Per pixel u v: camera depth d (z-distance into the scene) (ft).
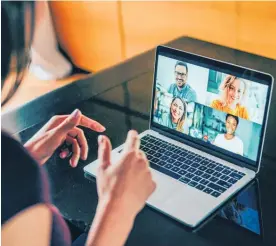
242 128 3.04
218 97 3.13
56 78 7.73
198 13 5.80
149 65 4.65
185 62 3.26
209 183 2.97
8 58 1.82
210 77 3.14
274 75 4.27
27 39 1.86
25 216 1.96
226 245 2.52
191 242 2.55
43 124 3.70
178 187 2.93
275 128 3.53
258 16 5.22
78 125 3.64
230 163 3.16
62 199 2.92
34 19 1.86
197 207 2.75
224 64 3.05
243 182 2.97
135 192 2.71
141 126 3.67
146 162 2.87
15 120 3.74
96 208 2.84
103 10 7.00
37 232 2.02
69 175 3.13
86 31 7.44
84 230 2.68
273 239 2.54
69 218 2.76
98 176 2.81
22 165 1.99
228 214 2.74
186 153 3.29
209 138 3.25
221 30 5.66
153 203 2.77
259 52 5.41
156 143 3.42
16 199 1.94
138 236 2.59
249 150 3.04
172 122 3.44
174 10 6.06
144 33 6.64
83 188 3.01
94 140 3.48
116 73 4.54
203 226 2.65
